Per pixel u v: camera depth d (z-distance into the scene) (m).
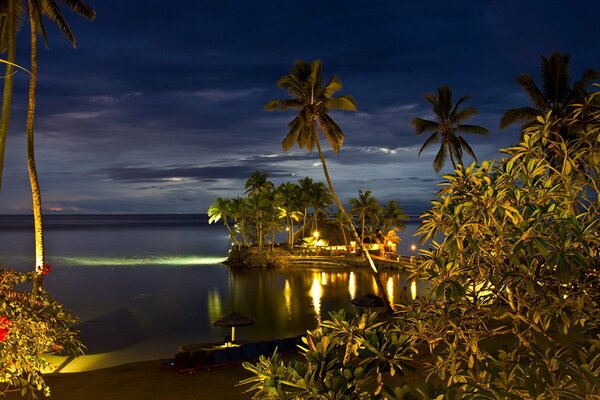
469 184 4.42
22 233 165.25
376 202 83.06
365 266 67.88
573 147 4.84
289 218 83.75
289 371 4.22
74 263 73.62
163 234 171.88
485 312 4.42
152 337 29.88
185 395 16.06
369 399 4.19
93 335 30.14
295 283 55.09
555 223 3.91
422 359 13.76
